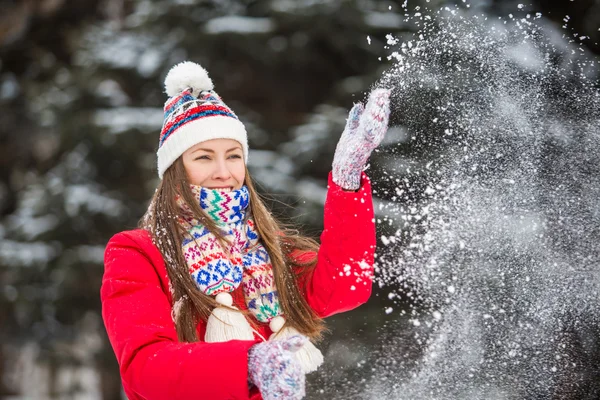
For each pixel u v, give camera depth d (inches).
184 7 579.5
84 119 564.4
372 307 366.3
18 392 693.9
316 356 117.3
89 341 622.8
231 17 578.6
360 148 113.1
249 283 118.0
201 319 114.5
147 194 557.9
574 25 454.9
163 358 95.7
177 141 120.6
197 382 91.6
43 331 575.8
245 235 120.3
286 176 512.7
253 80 601.9
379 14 554.3
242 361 89.9
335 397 157.8
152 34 591.2
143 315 104.3
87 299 563.5
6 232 571.2
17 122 695.7
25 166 708.7
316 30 556.1
